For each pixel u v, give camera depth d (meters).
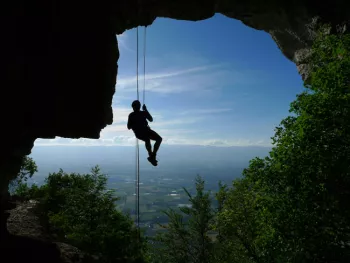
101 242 11.51
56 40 8.53
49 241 9.55
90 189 12.76
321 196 8.55
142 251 14.98
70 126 9.35
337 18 13.03
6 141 8.03
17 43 7.65
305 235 8.79
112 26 10.09
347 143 8.62
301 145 9.27
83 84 9.27
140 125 8.89
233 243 14.34
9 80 7.51
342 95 8.96
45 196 16.55
